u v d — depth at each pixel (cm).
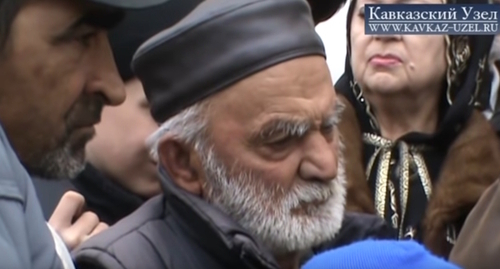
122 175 384
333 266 239
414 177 432
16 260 215
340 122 438
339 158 320
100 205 382
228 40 307
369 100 439
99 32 266
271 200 307
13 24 254
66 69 260
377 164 437
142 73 320
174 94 312
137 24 372
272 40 307
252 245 299
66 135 263
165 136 315
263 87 305
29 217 227
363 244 243
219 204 310
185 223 309
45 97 258
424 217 426
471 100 438
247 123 306
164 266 303
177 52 312
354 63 439
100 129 383
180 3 375
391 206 429
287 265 319
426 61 432
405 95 434
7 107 256
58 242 258
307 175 308
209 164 310
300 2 314
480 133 434
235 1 312
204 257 306
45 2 255
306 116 306
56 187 377
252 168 307
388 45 432
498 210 362
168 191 311
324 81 312
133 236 307
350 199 424
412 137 434
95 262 301
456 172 428
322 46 316
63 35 258
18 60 255
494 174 429
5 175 222
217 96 308
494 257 357
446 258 420
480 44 439
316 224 309
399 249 240
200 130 310
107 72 267
